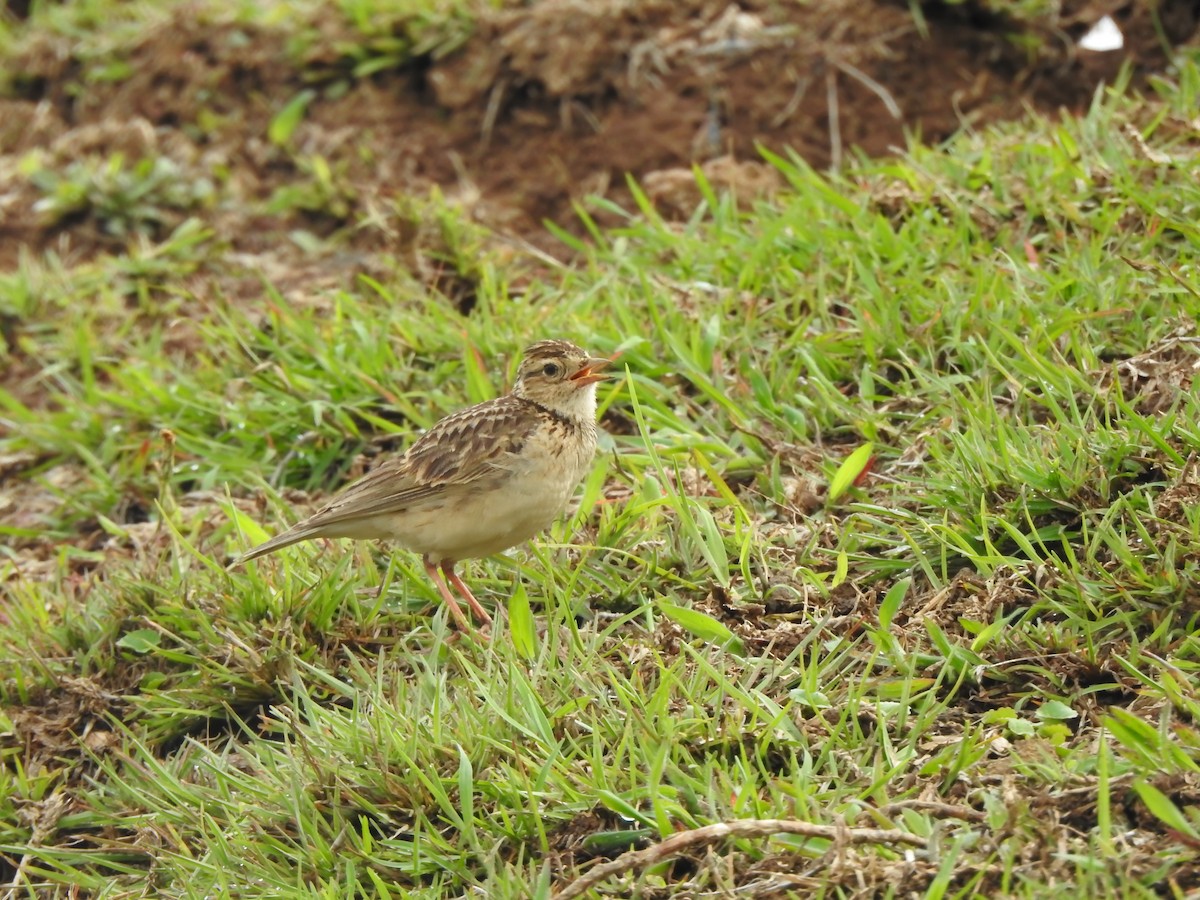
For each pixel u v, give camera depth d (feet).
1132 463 32.30
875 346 39.42
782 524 35.17
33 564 41.29
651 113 53.11
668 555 34.14
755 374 39.04
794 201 46.42
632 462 37.68
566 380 33.71
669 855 25.16
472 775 28.27
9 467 46.01
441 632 32.53
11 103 61.72
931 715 28.22
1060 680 28.78
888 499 34.71
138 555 39.01
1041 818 25.00
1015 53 52.80
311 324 45.68
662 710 28.43
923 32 52.80
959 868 24.21
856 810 25.84
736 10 54.13
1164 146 44.34
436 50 56.18
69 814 32.32
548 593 33.09
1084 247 40.27
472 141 55.21
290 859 28.60
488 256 48.32
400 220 49.19
